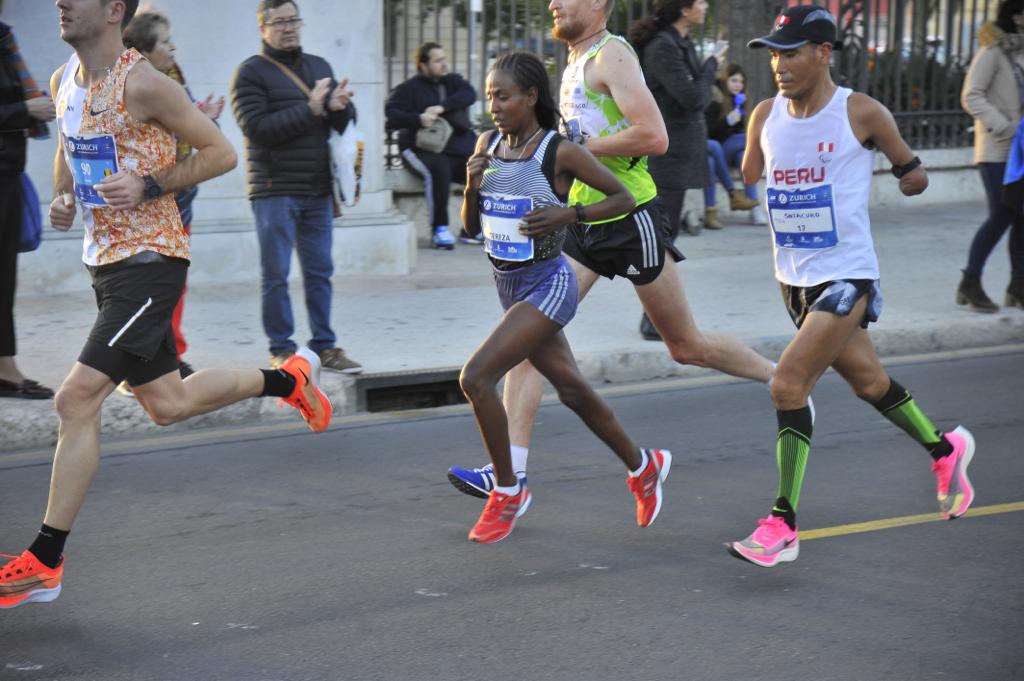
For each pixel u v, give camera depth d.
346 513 6.94
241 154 12.49
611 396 9.50
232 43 12.23
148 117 5.57
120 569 6.09
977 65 11.13
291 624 5.45
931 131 18.28
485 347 6.13
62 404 5.52
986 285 12.67
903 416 6.55
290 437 8.42
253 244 12.57
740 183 16.91
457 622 5.48
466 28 15.01
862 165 6.07
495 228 6.16
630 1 15.23
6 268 8.30
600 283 12.87
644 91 6.84
